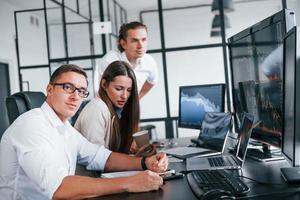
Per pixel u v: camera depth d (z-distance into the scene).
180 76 4.81
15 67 6.36
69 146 1.55
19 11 6.47
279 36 1.44
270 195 1.08
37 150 1.27
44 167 1.24
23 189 1.40
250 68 1.84
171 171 1.45
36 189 1.39
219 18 4.71
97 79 2.63
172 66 4.86
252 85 1.82
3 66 6.06
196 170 1.46
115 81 1.82
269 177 1.29
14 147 1.33
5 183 1.41
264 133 1.67
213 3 4.70
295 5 4.51
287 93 1.22
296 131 1.11
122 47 2.67
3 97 5.97
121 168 1.63
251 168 1.46
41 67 6.53
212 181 1.21
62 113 1.46
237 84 2.09
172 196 1.13
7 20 6.17
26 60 6.50
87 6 4.85
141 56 2.66
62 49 4.81
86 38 4.79
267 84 1.61
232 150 1.90
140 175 1.22
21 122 1.37
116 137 1.88
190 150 1.99
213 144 1.98
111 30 4.79
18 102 2.10
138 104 1.94
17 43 6.40
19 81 6.43
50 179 1.23
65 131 1.52
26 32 6.54
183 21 4.86
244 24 4.73
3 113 5.93
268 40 1.57
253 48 1.78
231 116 1.93
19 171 1.38
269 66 1.57
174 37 4.87
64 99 1.43
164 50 4.89
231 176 1.28
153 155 1.58
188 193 1.16
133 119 1.93
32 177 1.26
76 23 4.82
